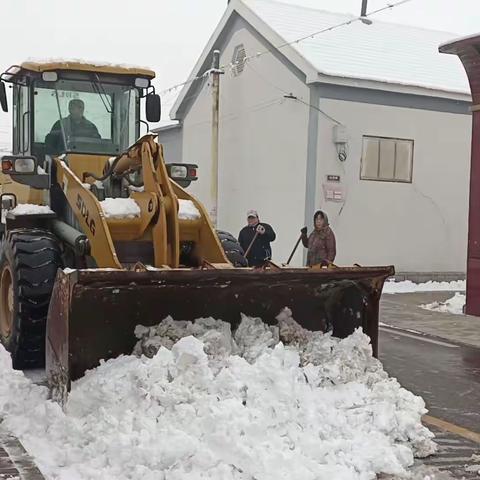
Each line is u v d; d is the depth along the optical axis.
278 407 4.22
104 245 5.25
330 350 5.02
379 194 14.72
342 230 14.39
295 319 5.44
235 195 17.12
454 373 6.76
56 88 6.89
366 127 14.51
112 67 6.96
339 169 14.34
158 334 4.81
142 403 4.21
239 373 4.39
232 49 17.25
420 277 15.09
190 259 6.02
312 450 3.98
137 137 7.14
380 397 4.70
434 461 4.29
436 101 15.14
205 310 5.12
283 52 15.09
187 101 19.41
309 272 4.94
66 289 4.61
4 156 6.36
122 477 3.70
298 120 14.71
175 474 3.64
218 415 3.99
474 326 9.68
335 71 14.11
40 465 3.96
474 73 10.08
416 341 8.49
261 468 3.68
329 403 4.53
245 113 16.72
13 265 5.79
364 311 5.44
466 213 15.70
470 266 10.48
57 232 6.27
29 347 5.74
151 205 5.48
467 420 5.19
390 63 15.66
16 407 4.80
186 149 19.69
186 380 4.31
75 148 6.79
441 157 15.31
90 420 4.22
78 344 4.67
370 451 4.09
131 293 4.78
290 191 14.95
